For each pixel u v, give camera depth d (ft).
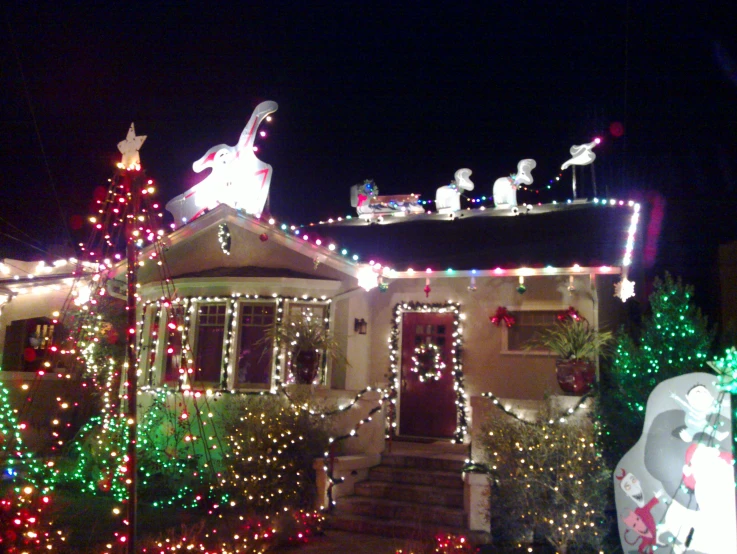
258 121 45.57
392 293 43.21
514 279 40.16
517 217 45.88
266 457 32.65
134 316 20.71
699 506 22.62
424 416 41.24
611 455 28.68
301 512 30.50
